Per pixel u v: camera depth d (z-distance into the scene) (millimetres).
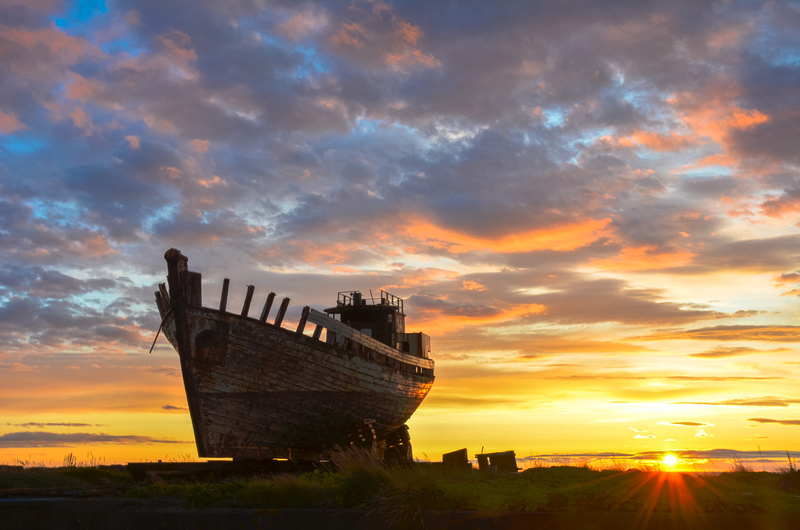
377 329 24438
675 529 5902
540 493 6863
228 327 15484
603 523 6066
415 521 6566
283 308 16422
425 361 24984
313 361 17203
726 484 6957
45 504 7254
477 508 6656
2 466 12297
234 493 7730
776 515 5863
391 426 23234
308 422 17672
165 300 16953
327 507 7195
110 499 7457
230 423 15859
